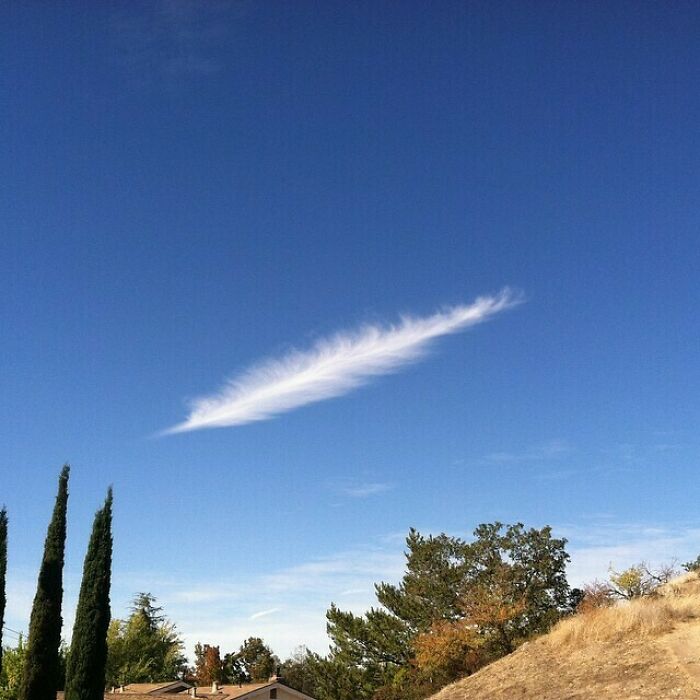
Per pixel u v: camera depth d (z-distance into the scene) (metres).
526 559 58.22
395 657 63.69
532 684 29.05
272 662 96.00
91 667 39.66
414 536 66.25
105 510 43.06
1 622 39.56
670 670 25.28
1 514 41.09
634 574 40.53
